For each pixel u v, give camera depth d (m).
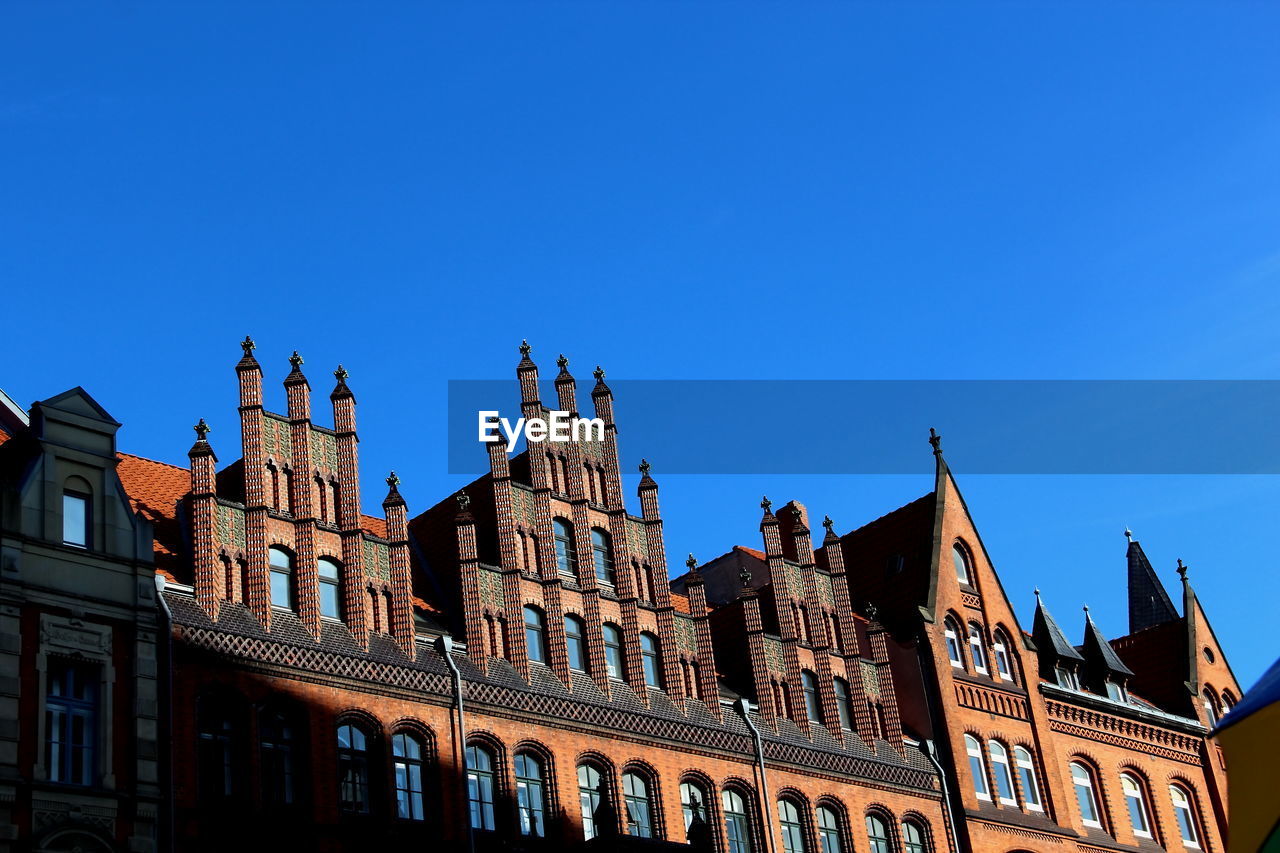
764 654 47.62
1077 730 57.19
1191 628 65.69
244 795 33.47
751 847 43.97
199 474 36.16
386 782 36.19
